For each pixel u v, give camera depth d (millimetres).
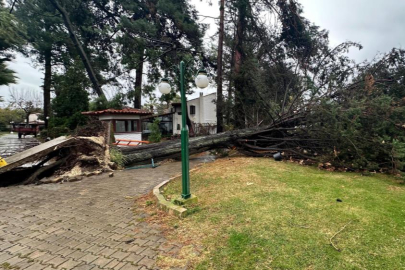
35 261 2150
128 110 13211
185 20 14484
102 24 16219
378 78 6469
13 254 2281
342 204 3057
